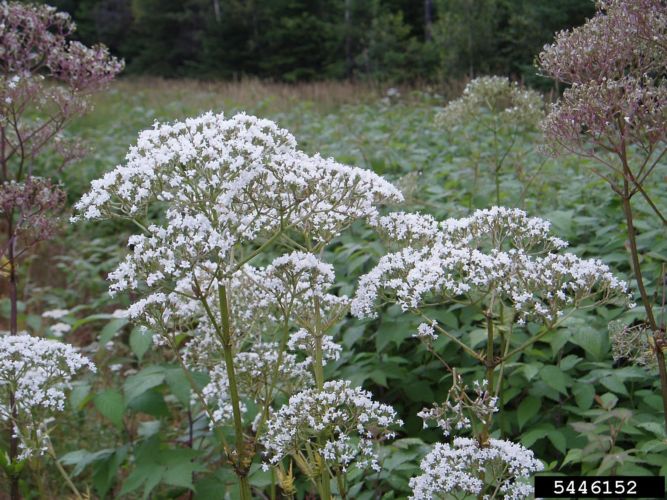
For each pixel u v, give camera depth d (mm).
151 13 41500
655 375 4516
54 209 5238
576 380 4594
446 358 5184
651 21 3602
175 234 3195
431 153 10422
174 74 41062
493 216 3859
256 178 3389
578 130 3715
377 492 4199
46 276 10664
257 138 3441
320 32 34469
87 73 5457
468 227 3928
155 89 29031
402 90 22719
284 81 35125
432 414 3389
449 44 21531
